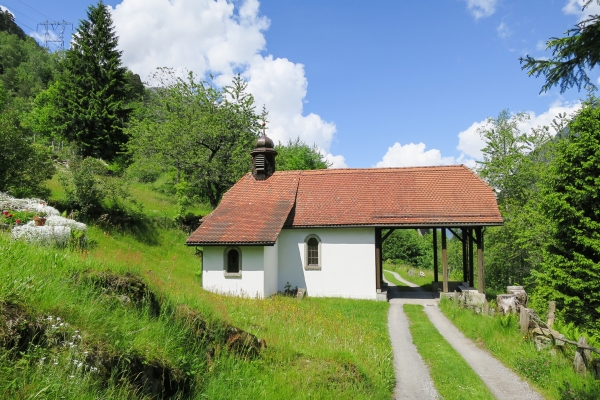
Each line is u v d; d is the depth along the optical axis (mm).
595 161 17359
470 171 24594
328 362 9086
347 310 18828
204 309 8625
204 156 30297
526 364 10672
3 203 15531
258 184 26281
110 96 39344
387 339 13867
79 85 39406
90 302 5934
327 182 25703
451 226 21703
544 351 11195
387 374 10180
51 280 5879
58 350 4660
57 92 40312
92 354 4961
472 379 10305
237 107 32656
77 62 39281
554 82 5414
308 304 19531
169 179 40344
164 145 29859
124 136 39750
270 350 9078
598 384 9305
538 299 20281
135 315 6516
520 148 31969
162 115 34906
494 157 32844
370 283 22641
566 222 18156
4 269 5473
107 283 6855
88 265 7117
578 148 17859
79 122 37844
